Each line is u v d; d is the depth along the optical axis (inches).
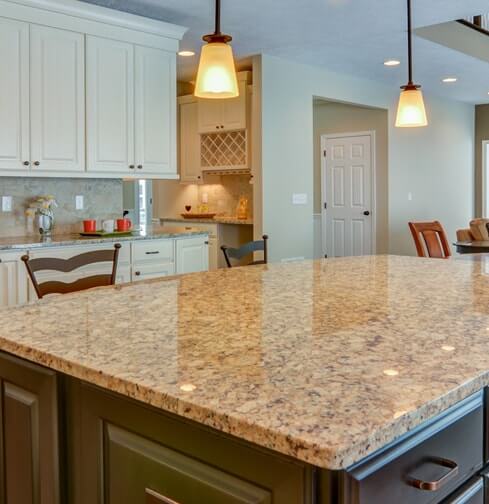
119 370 40.9
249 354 44.7
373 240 302.4
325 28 186.5
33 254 143.9
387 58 230.8
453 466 38.0
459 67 250.8
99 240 157.0
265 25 182.9
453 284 80.0
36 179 171.2
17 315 59.8
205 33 190.1
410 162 311.6
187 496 37.6
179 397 35.5
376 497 32.3
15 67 146.9
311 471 31.4
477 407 41.5
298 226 238.1
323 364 41.9
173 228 200.8
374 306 64.1
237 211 264.8
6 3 143.7
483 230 234.1
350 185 310.0
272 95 224.2
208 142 263.3
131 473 41.4
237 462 34.7
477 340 48.5
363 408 33.4
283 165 230.1
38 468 49.8
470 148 370.0
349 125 307.1
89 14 157.9
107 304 66.0
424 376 39.0
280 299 69.1
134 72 171.3
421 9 167.8
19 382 51.4
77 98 159.3
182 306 64.7
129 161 171.9
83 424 45.6
